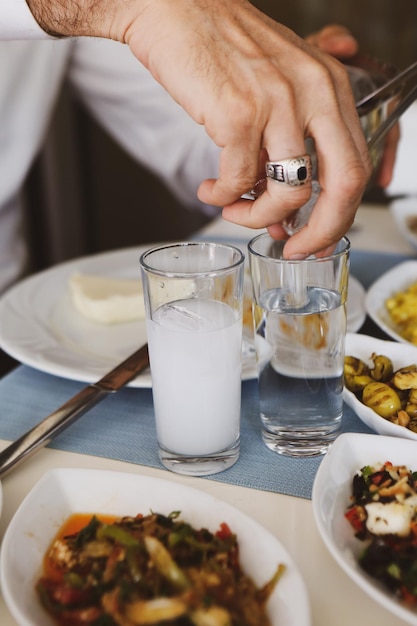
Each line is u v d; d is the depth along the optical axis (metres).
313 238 0.52
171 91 0.51
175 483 0.50
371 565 0.45
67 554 0.46
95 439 0.59
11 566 0.44
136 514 0.49
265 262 0.54
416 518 0.48
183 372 0.53
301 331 0.54
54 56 1.12
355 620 0.44
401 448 0.52
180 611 0.42
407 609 0.41
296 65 0.49
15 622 0.44
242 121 0.48
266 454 0.57
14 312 0.78
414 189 1.09
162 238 1.96
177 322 0.53
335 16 2.18
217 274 0.53
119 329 0.77
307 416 0.56
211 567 0.44
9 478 0.55
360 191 0.50
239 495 0.53
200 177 1.21
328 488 0.49
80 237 1.88
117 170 1.87
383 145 0.82
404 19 2.17
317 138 0.49
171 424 0.54
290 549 0.49
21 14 0.58
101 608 0.43
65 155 1.75
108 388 0.61
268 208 0.50
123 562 0.44
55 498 0.50
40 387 0.67
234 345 0.54
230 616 0.42
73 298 0.82
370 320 0.75
